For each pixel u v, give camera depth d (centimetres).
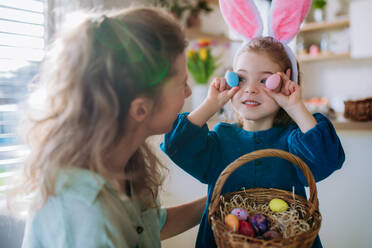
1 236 110
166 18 61
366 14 216
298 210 68
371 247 157
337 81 256
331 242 166
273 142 80
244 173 79
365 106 161
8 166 107
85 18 57
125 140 60
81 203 52
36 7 125
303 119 74
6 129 113
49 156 54
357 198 161
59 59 54
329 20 238
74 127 53
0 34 115
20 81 119
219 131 86
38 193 56
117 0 152
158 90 57
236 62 82
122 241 54
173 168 183
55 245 53
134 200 69
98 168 52
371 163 157
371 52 217
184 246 160
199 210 89
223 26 245
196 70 181
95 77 51
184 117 80
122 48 52
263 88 76
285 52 80
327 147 71
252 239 52
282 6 79
